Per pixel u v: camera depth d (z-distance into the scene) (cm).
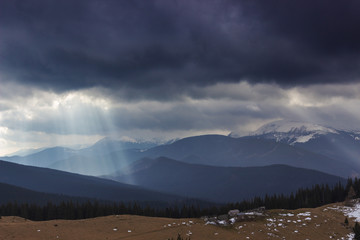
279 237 12756
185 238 12294
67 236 12275
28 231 12456
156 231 13038
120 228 13338
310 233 13350
